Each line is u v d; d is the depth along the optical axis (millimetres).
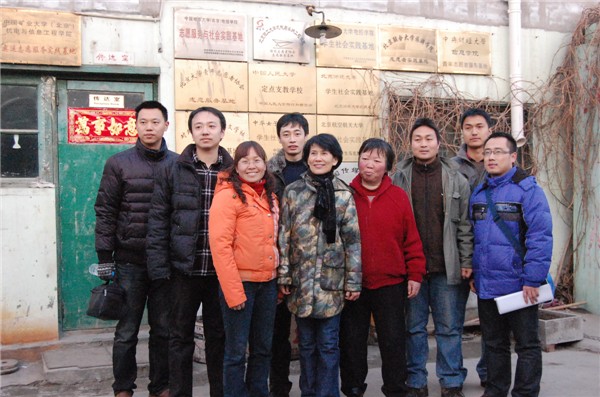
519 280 3451
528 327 3455
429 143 3691
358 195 3545
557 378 4184
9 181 4613
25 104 4668
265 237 3188
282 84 5176
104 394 3928
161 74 4852
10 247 4508
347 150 5367
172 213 3307
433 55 5645
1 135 4617
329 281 3273
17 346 4488
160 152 3639
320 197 3275
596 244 5809
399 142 5492
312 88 5266
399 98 5523
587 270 5918
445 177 3715
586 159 5875
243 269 3143
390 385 3422
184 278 3285
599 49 5754
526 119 5988
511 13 5820
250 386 3291
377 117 5445
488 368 3600
